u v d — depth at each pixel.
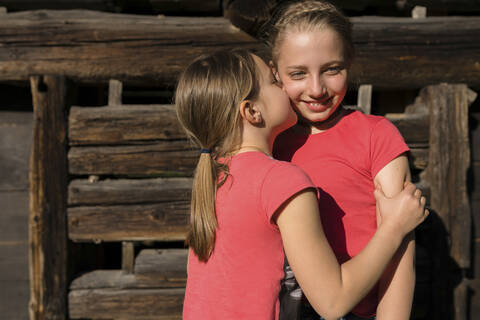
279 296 0.91
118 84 2.39
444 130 2.41
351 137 1.08
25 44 2.32
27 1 2.34
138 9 2.66
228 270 0.89
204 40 2.35
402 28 2.38
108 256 3.10
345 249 1.04
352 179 1.05
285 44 1.01
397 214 0.88
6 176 2.65
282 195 0.83
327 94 1.01
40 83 2.34
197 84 0.97
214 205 0.94
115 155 2.35
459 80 2.41
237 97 0.93
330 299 0.81
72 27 2.33
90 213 2.35
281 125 1.01
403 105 2.85
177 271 2.40
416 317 2.51
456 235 2.43
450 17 2.42
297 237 0.82
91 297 2.37
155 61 2.36
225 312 0.89
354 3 2.42
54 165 2.33
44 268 2.33
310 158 1.11
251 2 2.06
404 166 1.00
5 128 2.65
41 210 2.32
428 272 2.45
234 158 0.95
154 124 2.34
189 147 2.36
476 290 2.63
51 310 2.34
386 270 0.96
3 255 2.65
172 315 2.39
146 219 2.36
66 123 2.34
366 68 2.39
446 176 2.42
